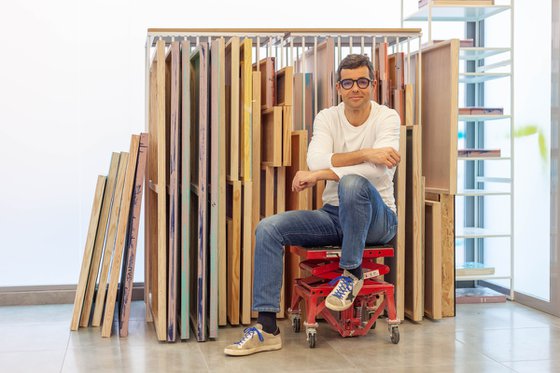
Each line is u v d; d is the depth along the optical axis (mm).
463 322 3838
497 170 4766
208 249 3492
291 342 3414
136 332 3641
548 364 3059
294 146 3795
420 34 3998
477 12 4465
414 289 3785
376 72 3926
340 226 3377
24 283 4367
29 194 4352
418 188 3750
